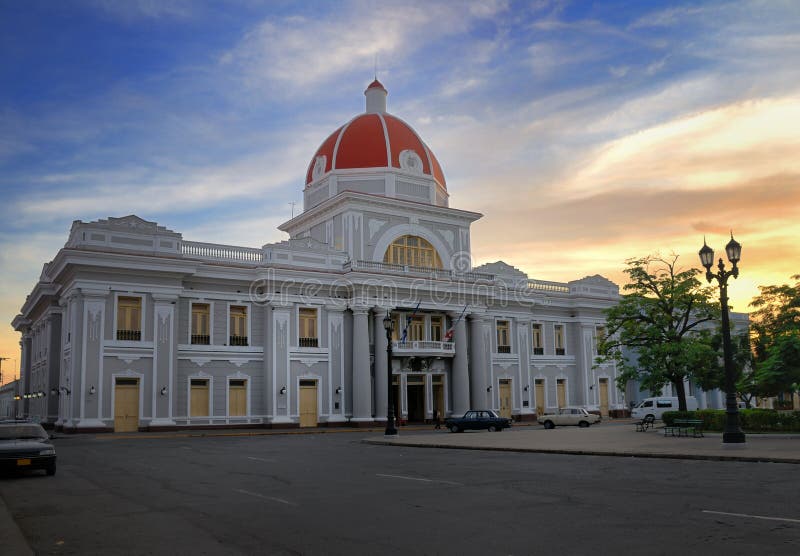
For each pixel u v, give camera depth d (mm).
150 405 42312
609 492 13820
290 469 19906
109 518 11945
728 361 24375
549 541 9398
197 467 20969
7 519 11750
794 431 30297
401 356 51719
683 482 15172
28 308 57781
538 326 62906
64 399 42969
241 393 46625
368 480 16797
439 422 51969
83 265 40656
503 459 22172
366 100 62906
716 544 9016
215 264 45812
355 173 55500
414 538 9797
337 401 49406
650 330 42344
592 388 63719
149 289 42875
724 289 25297
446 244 57406
